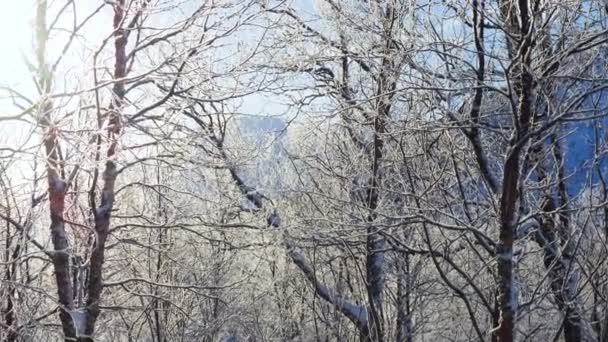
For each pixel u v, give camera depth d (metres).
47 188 7.56
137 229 11.21
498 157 8.13
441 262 8.98
